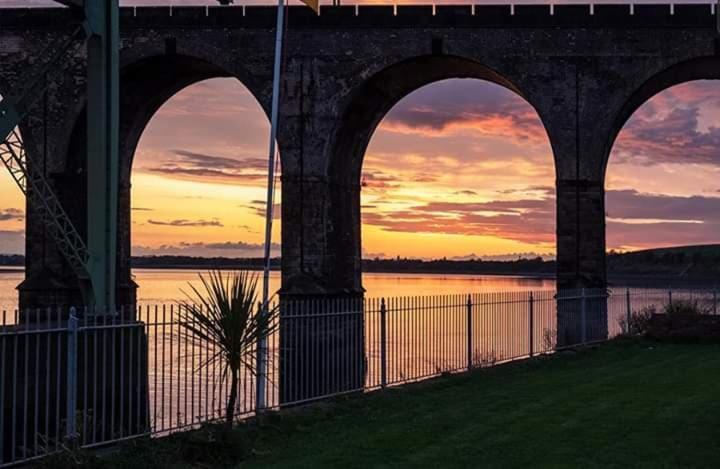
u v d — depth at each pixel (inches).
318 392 765.3
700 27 1343.5
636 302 1759.4
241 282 571.8
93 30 855.1
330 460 512.7
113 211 871.1
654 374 836.6
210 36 1418.6
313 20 1400.1
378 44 1389.0
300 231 1391.5
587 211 1350.9
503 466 487.8
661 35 1349.7
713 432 555.8
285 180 1398.9
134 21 1427.2
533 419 614.9
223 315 565.0
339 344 829.8
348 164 1496.1
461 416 634.2
